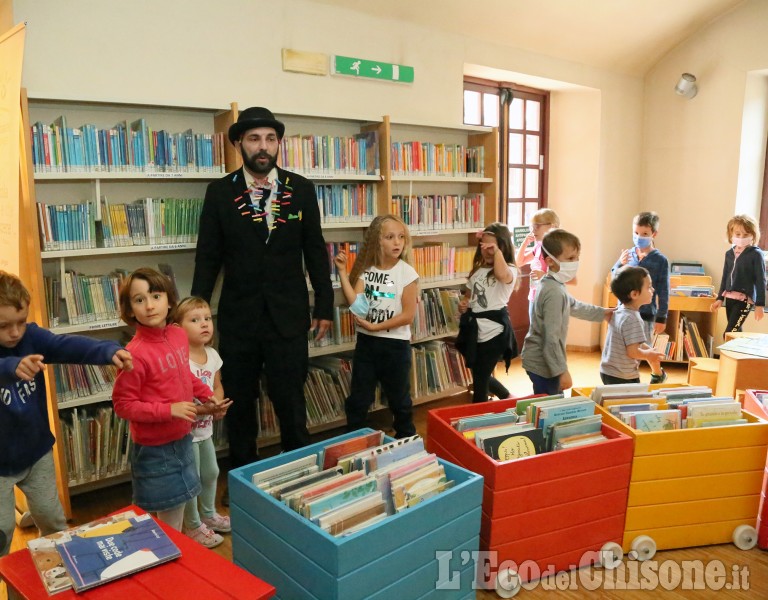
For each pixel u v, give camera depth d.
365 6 3.71
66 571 1.39
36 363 1.59
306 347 2.89
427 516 1.65
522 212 5.46
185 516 2.38
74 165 2.59
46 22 2.64
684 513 2.31
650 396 2.55
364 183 3.73
